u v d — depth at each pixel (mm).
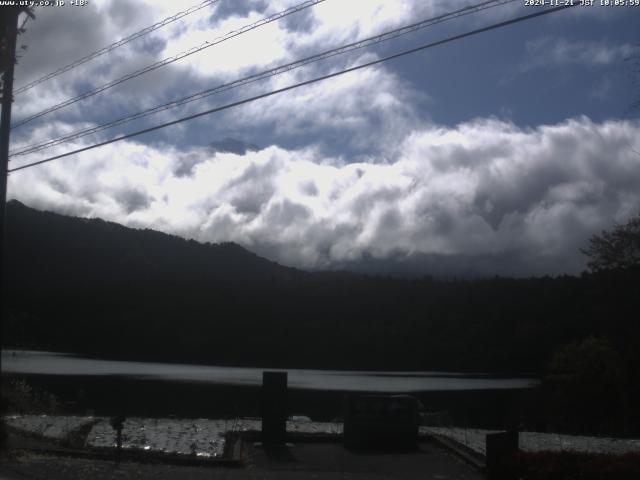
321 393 55031
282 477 12883
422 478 13359
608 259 45062
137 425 19625
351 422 17000
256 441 17547
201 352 87000
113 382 60031
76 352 81000
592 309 52094
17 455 13688
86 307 84938
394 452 16562
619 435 37562
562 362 52812
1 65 15516
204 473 12969
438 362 83562
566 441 19219
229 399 47500
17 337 62594
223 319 91625
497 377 76438
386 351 85250
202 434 18047
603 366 49406
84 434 17516
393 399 17250
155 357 87250
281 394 17188
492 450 11766
